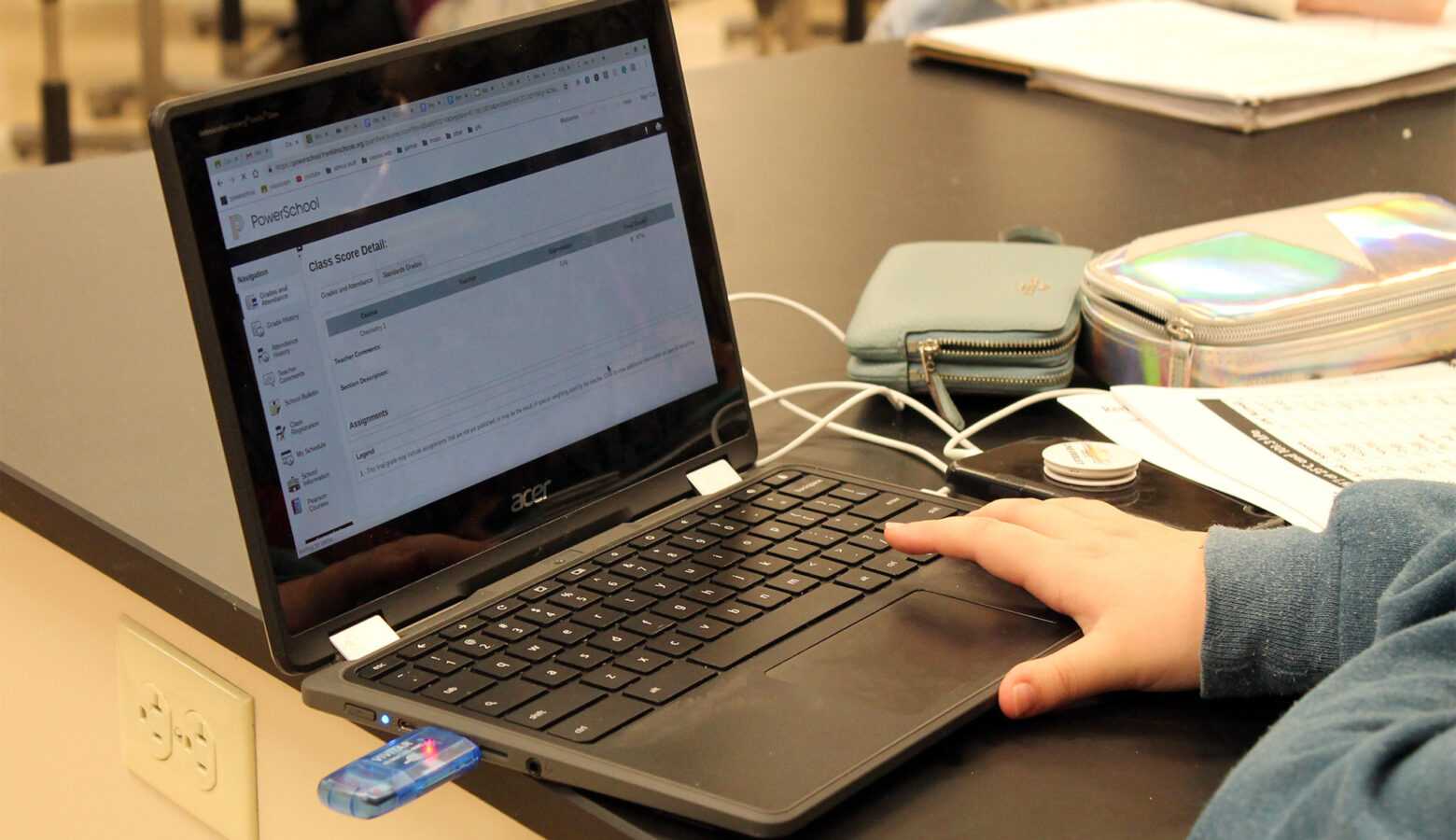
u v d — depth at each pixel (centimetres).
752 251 122
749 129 160
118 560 80
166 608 78
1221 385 90
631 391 77
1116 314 94
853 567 69
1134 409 86
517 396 72
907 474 84
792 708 56
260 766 83
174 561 76
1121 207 129
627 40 78
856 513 74
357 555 65
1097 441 83
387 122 67
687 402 80
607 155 77
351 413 65
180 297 117
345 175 65
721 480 81
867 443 89
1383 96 157
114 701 95
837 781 51
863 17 390
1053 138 153
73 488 84
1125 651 58
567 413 74
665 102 80
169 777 91
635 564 69
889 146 152
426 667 61
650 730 55
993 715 58
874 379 93
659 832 51
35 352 106
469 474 70
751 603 65
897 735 54
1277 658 57
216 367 60
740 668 60
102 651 94
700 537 72
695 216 82
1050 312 93
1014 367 92
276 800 82
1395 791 41
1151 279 95
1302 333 90
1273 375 90
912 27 217
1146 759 55
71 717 99
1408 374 92
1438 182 131
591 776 53
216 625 74
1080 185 136
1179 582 60
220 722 83
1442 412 86
